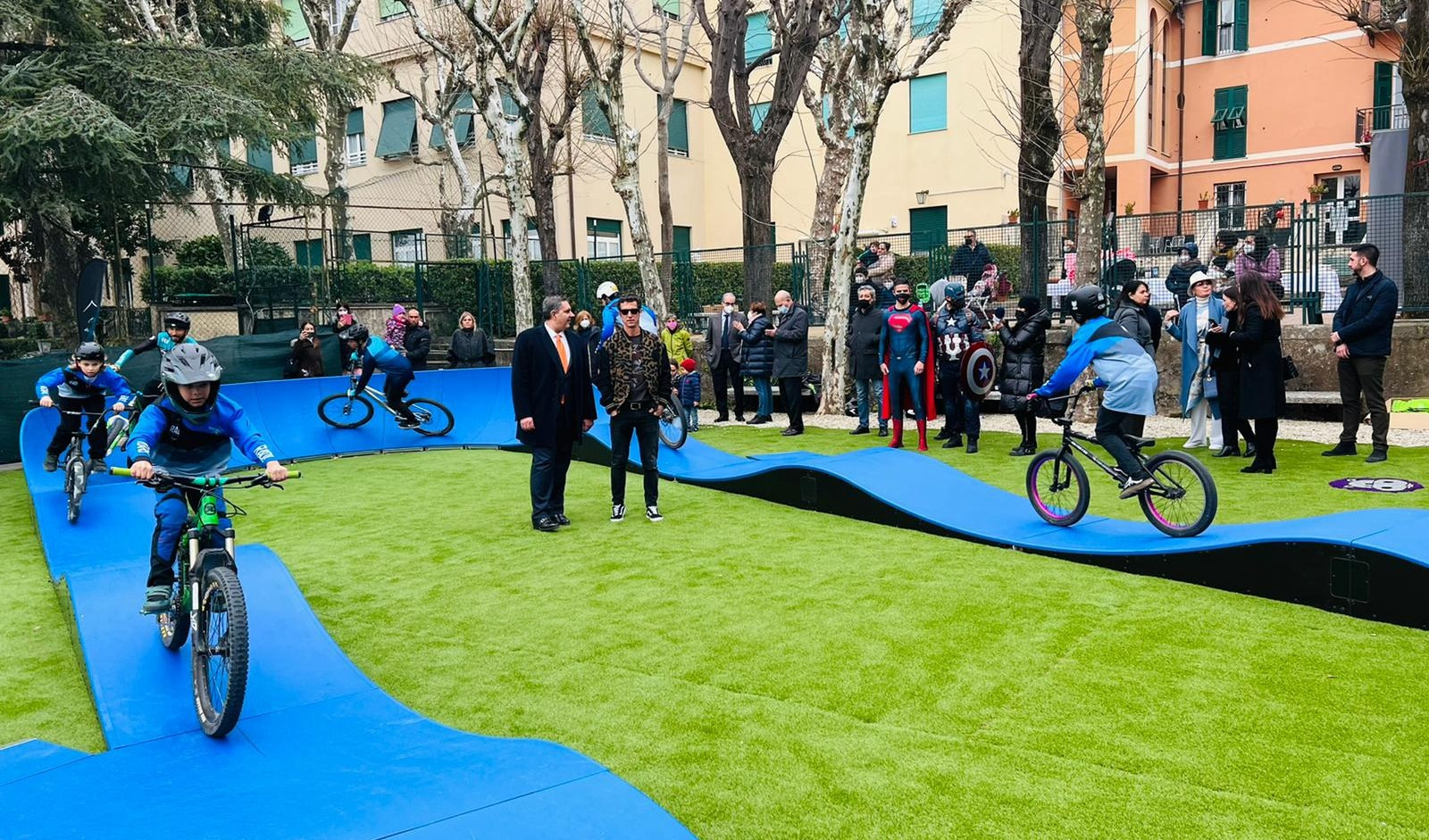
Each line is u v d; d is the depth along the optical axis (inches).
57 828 119.5
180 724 163.6
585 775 126.6
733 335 563.5
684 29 775.7
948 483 323.9
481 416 560.4
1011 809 134.6
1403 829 125.7
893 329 440.5
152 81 647.8
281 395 517.3
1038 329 408.5
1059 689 175.3
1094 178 502.6
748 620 220.4
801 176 1095.6
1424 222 489.4
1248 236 534.0
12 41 698.8
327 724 158.6
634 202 615.2
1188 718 161.3
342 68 756.0
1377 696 167.0
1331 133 1056.2
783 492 343.3
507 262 845.8
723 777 147.2
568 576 263.4
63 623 242.8
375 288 868.0
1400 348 478.0
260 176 780.6
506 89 692.7
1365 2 730.2
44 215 624.7
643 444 324.2
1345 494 319.6
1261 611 214.5
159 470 171.2
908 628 210.7
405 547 303.7
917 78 1022.4
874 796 139.4
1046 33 667.4
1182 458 249.6
